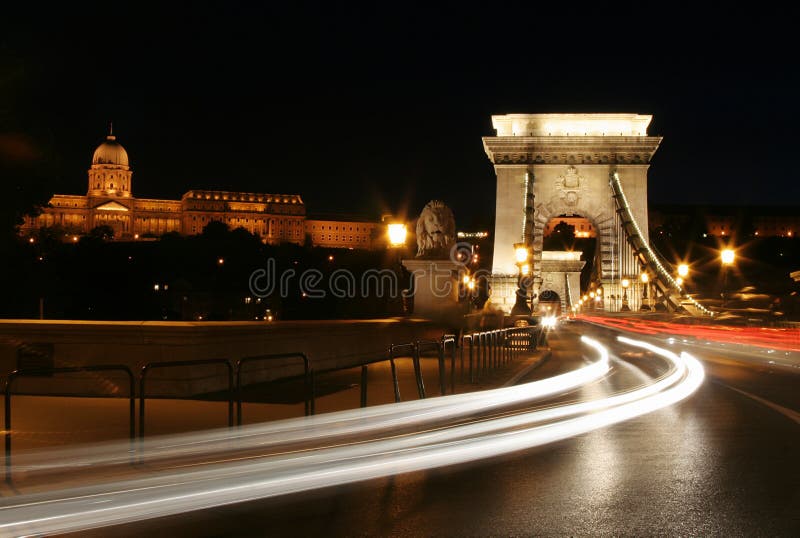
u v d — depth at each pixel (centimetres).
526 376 2322
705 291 14075
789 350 3478
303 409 1448
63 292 11069
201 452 995
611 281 11269
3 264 4816
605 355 3191
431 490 866
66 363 1673
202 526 730
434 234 3152
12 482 837
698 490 870
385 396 1677
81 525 710
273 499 819
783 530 723
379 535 711
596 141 11312
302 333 2148
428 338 3084
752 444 1138
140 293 15388
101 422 1278
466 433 1188
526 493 857
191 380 1634
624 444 1134
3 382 1697
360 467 949
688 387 1900
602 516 770
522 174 11438
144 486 828
